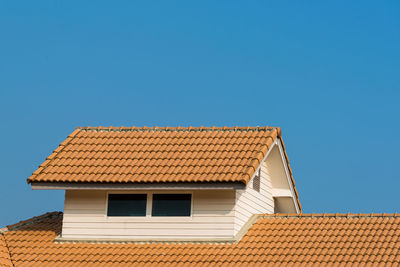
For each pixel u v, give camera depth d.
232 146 29.56
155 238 28.05
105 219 28.61
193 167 28.55
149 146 30.30
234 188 27.41
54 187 28.75
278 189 31.70
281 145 30.59
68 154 30.14
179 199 28.42
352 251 25.77
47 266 26.92
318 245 26.44
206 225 27.92
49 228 29.83
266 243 27.05
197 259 26.53
